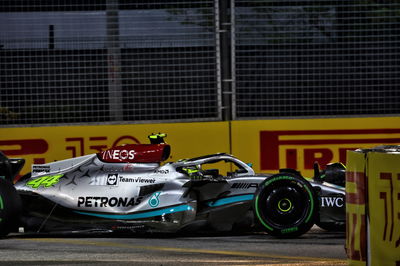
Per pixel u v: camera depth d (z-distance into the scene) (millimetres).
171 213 31484
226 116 44188
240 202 32500
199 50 43906
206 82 44031
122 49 43906
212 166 43000
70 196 31969
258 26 43656
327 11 43469
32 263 24766
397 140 43344
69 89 43969
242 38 43719
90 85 43969
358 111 43906
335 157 43375
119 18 43875
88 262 24859
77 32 43812
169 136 43625
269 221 30516
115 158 32375
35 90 43906
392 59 43594
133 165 32219
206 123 43625
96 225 31859
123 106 44094
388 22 43344
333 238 30906
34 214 32156
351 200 21031
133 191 31797
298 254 26328
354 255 20906
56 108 43906
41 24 43750
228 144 43500
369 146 43344
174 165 32344
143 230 31547
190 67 44125
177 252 26953
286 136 43406
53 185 32188
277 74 43906
